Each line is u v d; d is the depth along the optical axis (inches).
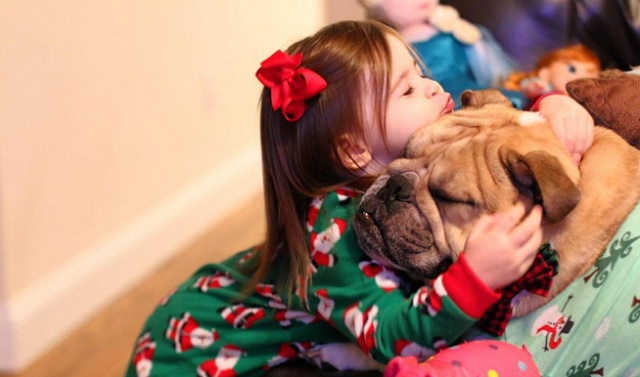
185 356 64.7
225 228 130.9
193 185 128.2
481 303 47.5
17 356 94.1
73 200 101.8
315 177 61.4
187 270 116.5
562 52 79.4
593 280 48.9
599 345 48.0
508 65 81.3
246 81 140.6
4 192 90.7
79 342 99.1
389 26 67.0
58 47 96.3
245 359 63.4
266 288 62.3
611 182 50.5
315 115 60.5
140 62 111.3
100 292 107.2
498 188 47.9
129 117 110.6
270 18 145.9
